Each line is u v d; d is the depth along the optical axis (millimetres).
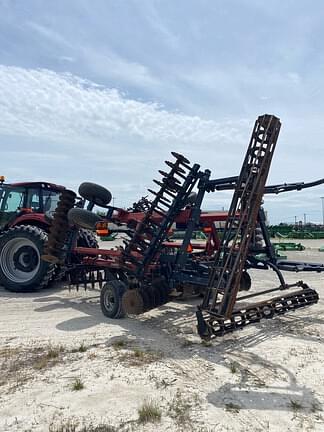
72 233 6574
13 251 7648
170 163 5223
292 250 19703
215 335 3959
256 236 5969
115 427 2439
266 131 4613
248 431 2418
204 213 7082
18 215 8297
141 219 5734
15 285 7293
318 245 24688
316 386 3125
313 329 4848
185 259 5480
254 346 4168
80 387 3016
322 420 2570
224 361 3689
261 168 4531
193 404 2773
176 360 3703
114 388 3020
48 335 4520
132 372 3355
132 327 4941
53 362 3596
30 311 5812
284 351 3994
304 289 5688
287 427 2471
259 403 2811
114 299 5375
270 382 3197
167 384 3113
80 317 5457
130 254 5348
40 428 2424
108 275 5945
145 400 2811
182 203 5488
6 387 3029
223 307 4078
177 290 5812
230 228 4527
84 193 6438
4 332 4637
